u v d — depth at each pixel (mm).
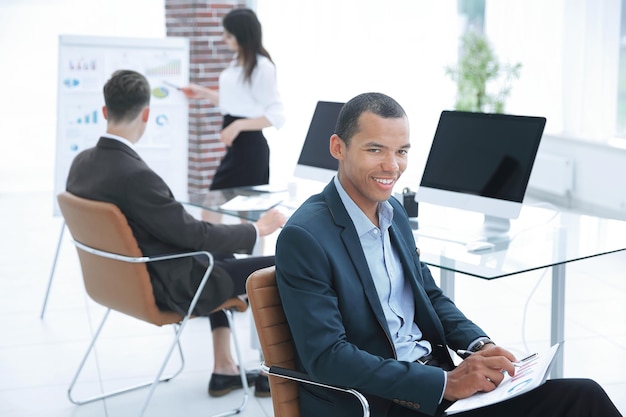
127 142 3658
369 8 9195
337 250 2410
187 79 5984
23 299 5648
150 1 9797
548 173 8148
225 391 4105
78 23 9688
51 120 9711
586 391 2395
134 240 3553
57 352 4684
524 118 3668
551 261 3146
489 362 2309
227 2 7719
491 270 3037
